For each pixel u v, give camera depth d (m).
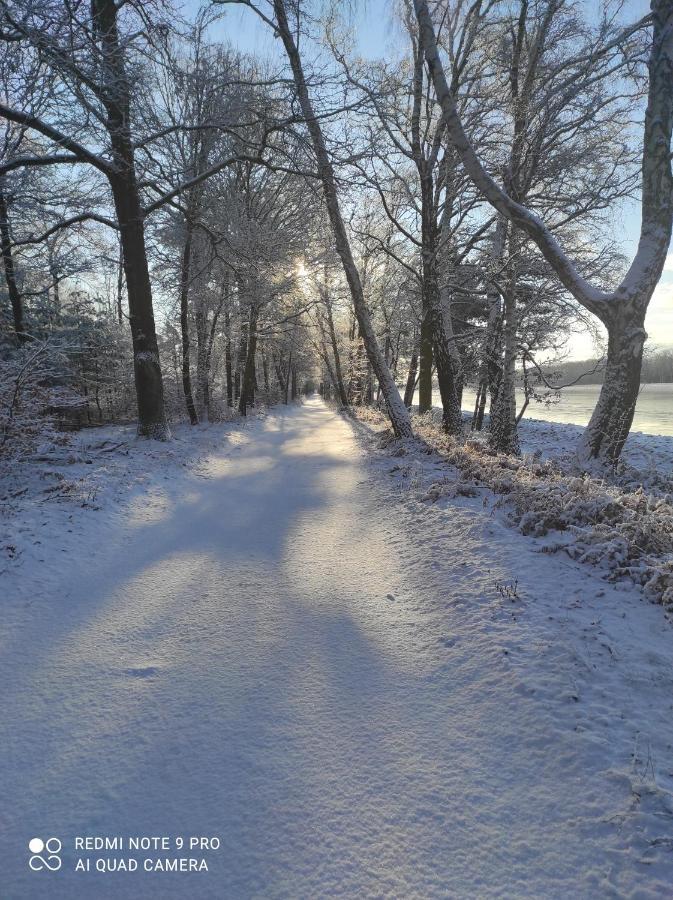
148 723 2.68
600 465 8.01
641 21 7.61
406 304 22.33
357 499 7.42
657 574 3.71
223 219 15.70
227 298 18.61
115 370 22.03
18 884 1.84
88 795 2.23
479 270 12.54
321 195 12.11
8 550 4.76
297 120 10.20
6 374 6.98
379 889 1.82
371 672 3.13
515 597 3.82
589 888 1.78
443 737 2.55
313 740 2.55
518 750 2.44
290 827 2.06
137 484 7.75
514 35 10.36
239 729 2.63
